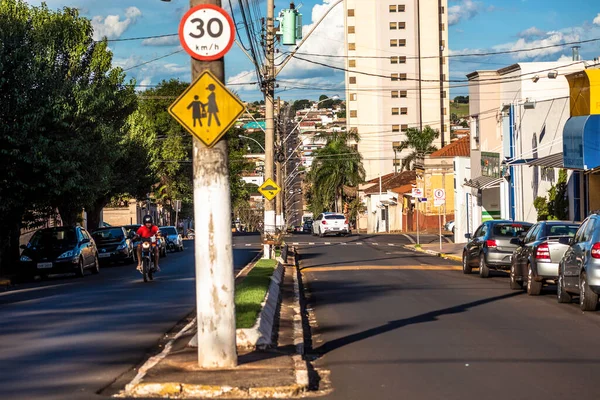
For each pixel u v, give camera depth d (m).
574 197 33.06
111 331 12.88
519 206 39.88
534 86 41.41
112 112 38.25
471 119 49.31
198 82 8.82
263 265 26.00
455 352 10.90
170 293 19.20
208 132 8.81
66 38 35.25
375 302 17.48
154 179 47.81
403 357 10.53
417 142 95.31
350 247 47.31
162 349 11.10
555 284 20.80
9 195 28.11
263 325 11.55
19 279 28.78
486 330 13.02
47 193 28.83
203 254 8.98
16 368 9.73
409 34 119.19
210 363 9.02
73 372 9.45
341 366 9.94
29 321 14.38
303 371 8.90
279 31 32.59
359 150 119.81
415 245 46.81
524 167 39.47
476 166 48.41
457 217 53.72
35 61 27.72
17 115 27.34
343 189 102.31
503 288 20.86
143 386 8.13
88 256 29.06
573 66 41.28
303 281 24.14
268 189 32.53
